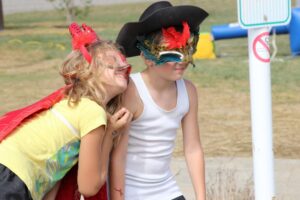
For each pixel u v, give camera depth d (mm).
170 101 6652
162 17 6258
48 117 5973
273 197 8156
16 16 68250
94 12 66312
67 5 56250
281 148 15047
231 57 32500
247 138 16172
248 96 22328
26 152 5816
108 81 6008
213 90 23578
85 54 5984
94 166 5918
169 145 6785
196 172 6977
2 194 5586
